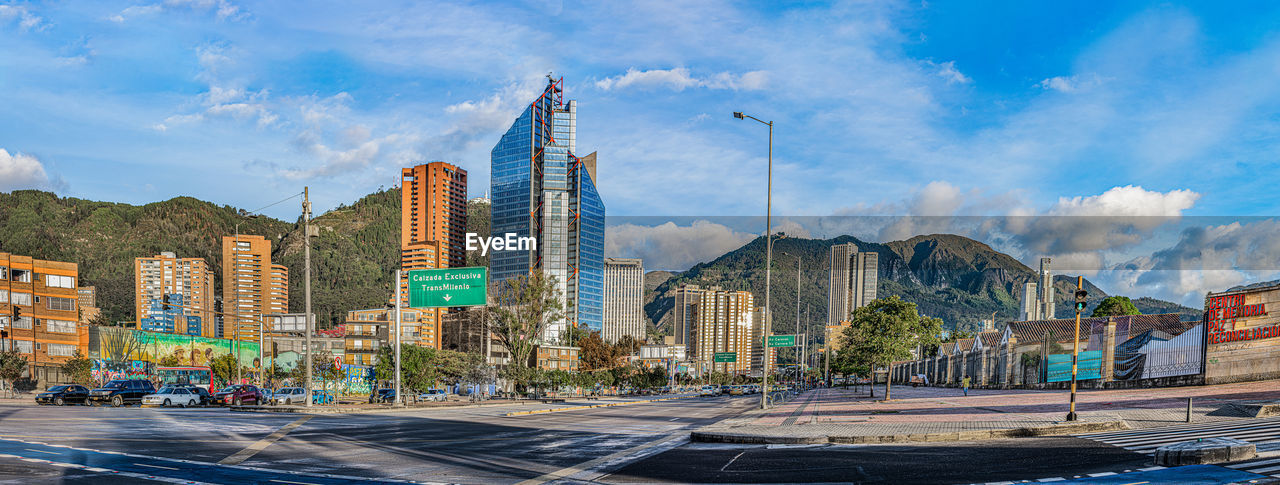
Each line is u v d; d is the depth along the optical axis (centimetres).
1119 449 1430
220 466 1319
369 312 11356
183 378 7525
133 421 2333
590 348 11369
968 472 1228
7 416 2445
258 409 3356
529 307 7756
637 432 2177
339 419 2673
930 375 10369
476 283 4091
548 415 3247
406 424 2447
